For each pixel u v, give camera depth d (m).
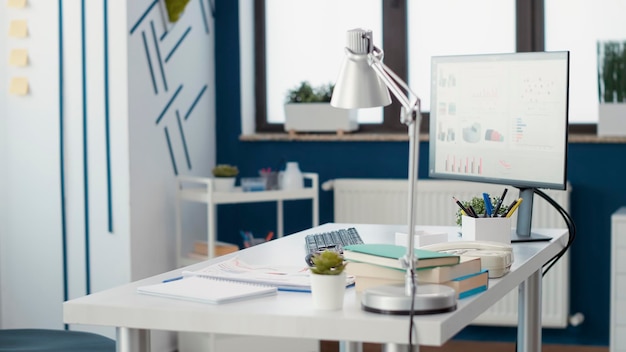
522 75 2.64
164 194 4.21
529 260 2.27
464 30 4.55
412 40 4.62
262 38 4.81
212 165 4.72
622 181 4.29
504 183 2.69
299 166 4.70
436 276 1.80
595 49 4.40
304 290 1.92
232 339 3.97
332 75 4.74
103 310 1.80
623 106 4.21
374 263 1.84
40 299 4.11
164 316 1.76
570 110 4.44
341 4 4.70
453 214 4.35
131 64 3.93
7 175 4.12
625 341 3.87
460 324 1.71
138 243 4.00
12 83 4.09
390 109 4.66
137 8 3.96
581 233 4.34
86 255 4.02
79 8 3.97
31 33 4.05
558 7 4.43
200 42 4.57
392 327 1.64
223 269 2.14
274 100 4.84
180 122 4.37
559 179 2.54
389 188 4.43
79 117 4.00
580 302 4.36
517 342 2.74
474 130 2.78
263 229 4.77
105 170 3.97
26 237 4.12
